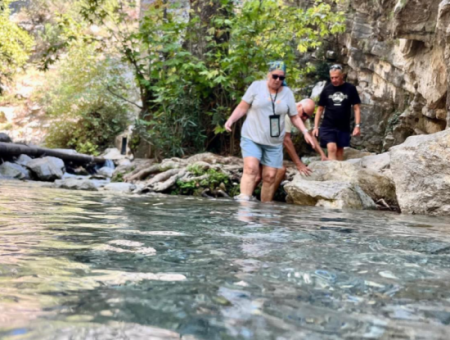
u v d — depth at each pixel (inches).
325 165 218.1
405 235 81.6
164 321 29.2
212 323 29.0
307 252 57.5
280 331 28.0
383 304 35.0
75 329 27.2
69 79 757.3
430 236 81.5
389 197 203.9
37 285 37.5
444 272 47.9
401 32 293.6
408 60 330.6
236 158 306.2
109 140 768.9
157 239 65.0
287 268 46.9
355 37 426.9
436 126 338.0
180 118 346.0
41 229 72.4
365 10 418.6
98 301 33.3
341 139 269.1
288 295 36.5
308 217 113.4
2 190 172.6
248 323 29.3
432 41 285.7
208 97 365.4
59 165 357.1
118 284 38.5
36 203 122.0
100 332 26.8
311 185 190.7
